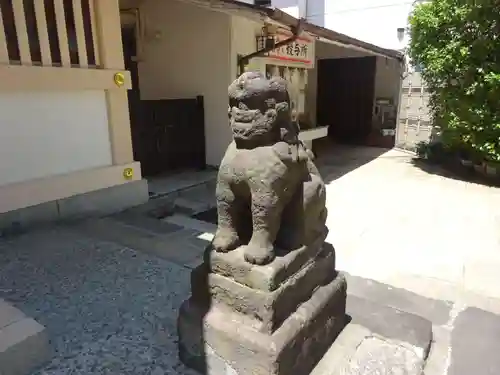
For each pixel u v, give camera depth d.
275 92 1.71
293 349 1.73
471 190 5.70
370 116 10.68
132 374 1.89
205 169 6.14
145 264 3.05
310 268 1.94
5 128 3.41
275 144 1.77
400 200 5.20
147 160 5.57
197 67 5.91
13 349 1.86
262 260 1.73
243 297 1.76
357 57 10.42
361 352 2.01
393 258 3.41
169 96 6.34
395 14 8.56
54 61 3.68
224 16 5.44
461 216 4.54
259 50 5.88
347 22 9.29
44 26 3.52
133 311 2.41
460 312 2.54
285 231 1.92
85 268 2.96
